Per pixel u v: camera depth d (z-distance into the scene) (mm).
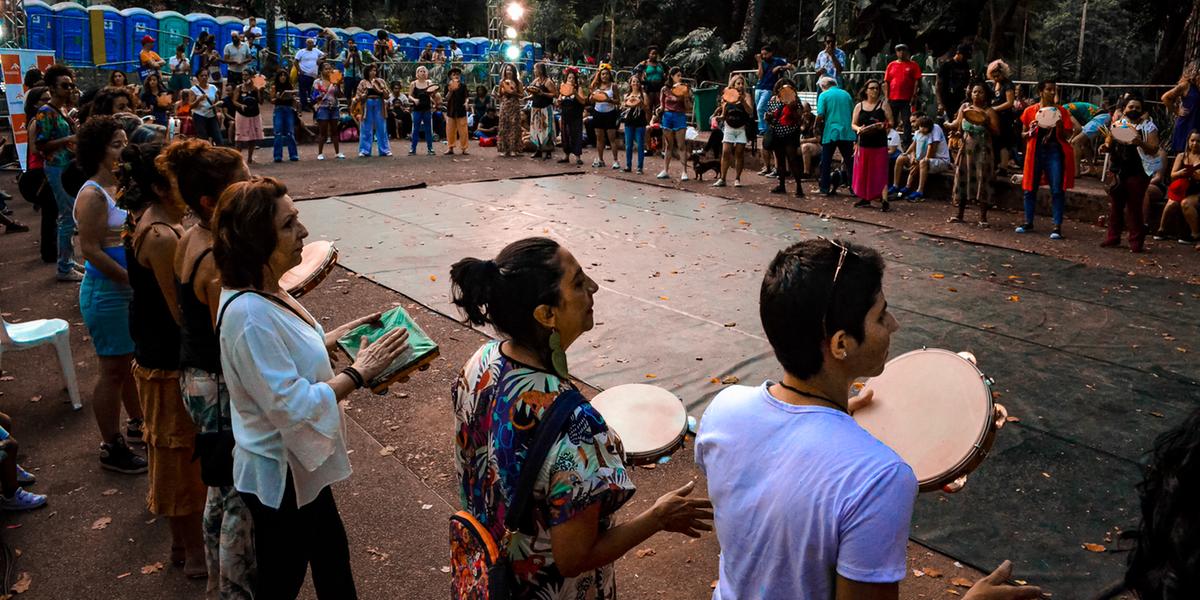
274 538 2670
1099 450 4703
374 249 9258
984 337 6504
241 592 2852
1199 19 12305
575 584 1932
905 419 2449
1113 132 9156
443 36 38406
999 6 18562
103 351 4340
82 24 25969
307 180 13609
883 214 11281
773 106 12328
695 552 3850
